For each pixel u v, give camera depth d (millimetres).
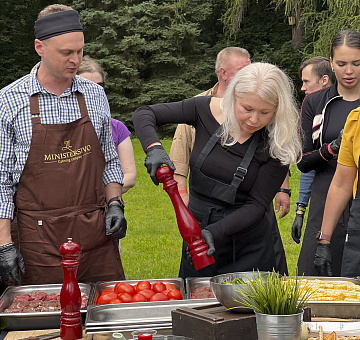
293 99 2926
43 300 2807
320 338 2045
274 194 3100
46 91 3025
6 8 28156
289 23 24969
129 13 25469
